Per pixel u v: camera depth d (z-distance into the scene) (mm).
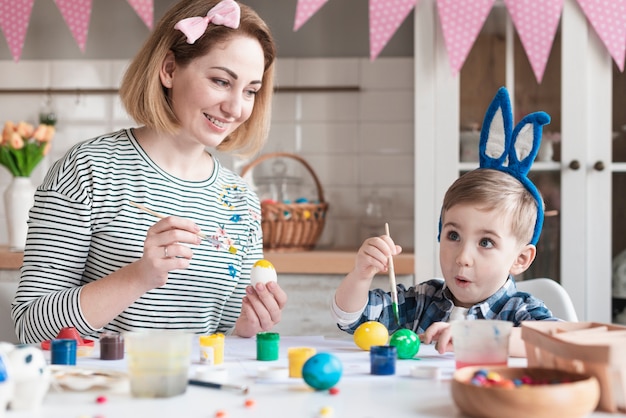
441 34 2670
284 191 3062
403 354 1249
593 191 2656
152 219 1624
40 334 1430
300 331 2629
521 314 1506
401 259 2627
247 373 1124
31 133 2820
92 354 1277
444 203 1597
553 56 2662
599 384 902
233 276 1720
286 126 3156
